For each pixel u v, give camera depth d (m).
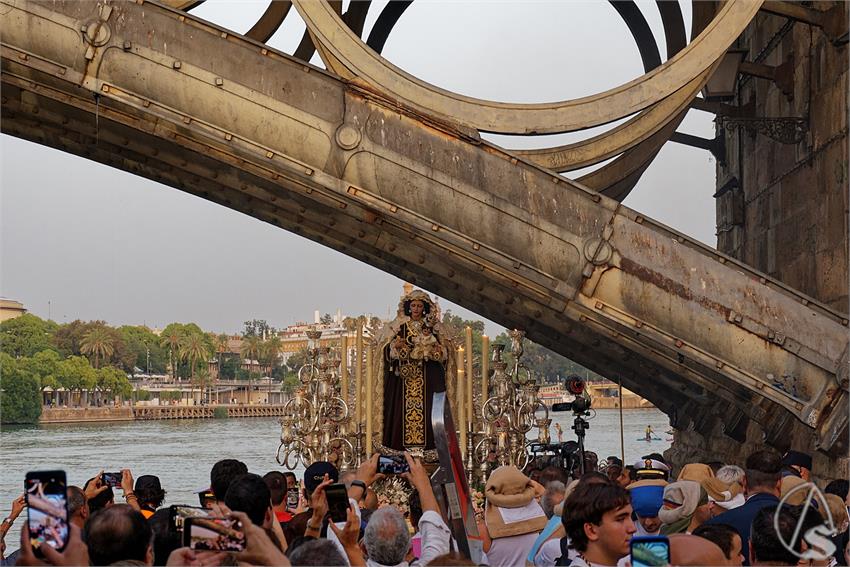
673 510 8.48
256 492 6.68
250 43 16.33
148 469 55.19
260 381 177.38
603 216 16.80
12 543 20.36
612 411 95.12
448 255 19.92
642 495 8.55
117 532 5.78
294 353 176.88
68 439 90.69
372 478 7.89
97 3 15.98
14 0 15.78
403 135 16.58
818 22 20.55
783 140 23.02
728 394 20.02
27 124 21.00
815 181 22.06
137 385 159.62
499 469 8.62
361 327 21.16
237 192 23.81
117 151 21.94
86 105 17.84
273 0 23.77
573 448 16.66
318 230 25.06
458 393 20.62
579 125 17.56
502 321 27.19
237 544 5.18
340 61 17.22
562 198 16.78
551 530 8.09
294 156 16.44
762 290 16.77
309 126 16.41
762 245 27.12
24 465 56.12
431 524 7.13
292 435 20.92
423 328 20.73
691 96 19.86
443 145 16.64
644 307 16.72
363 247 25.41
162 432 110.38
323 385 20.89
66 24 15.90
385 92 17.16
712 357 16.75
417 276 26.17
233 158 18.70
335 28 17.30
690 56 17.97
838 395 16.34
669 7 24.89
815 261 21.89
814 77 22.23
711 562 5.53
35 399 112.88
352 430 21.02
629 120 21.02
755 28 27.97
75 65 15.97
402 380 20.75
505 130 17.33
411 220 16.61
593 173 23.00
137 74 16.05
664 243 16.81
